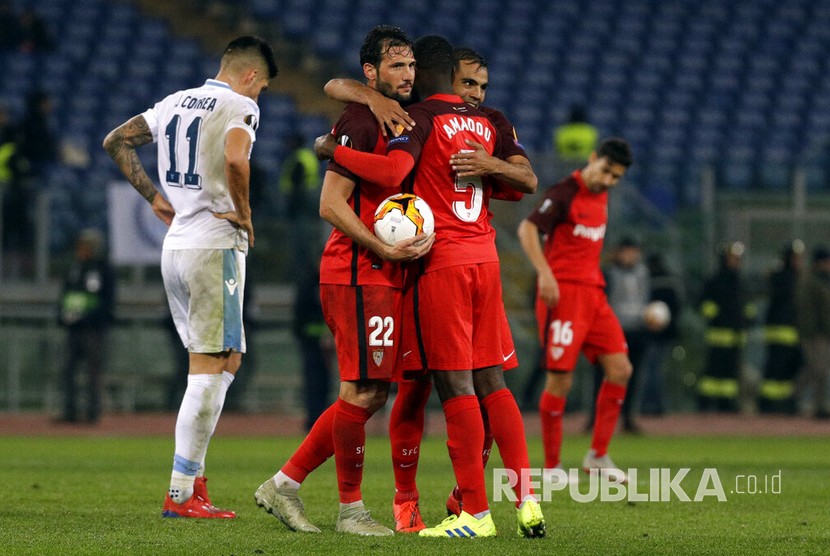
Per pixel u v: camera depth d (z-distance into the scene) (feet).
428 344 65.92
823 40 360.89
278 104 302.04
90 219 212.64
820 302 220.64
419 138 65.77
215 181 75.66
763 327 236.63
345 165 65.21
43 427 181.47
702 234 234.17
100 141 270.26
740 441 163.02
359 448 67.10
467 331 66.03
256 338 216.33
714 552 60.44
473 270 66.23
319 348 172.55
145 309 212.84
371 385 66.74
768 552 60.64
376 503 84.99
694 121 327.88
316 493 91.25
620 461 127.03
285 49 320.91
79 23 306.96
